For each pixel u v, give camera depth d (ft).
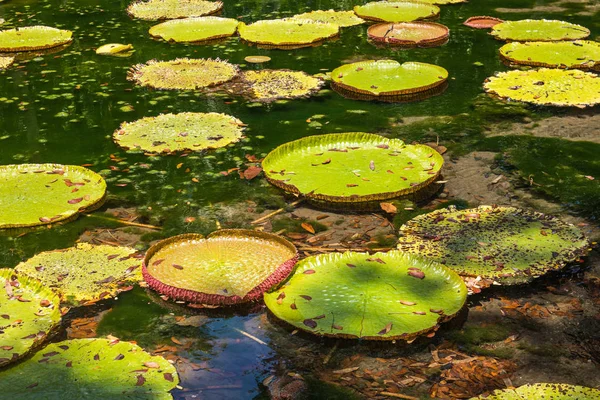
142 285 11.68
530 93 20.04
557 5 30.17
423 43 25.09
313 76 22.03
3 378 9.19
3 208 13.93
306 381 9.55
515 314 10.85
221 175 15.74
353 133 16.35
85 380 9.16
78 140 17.71
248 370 9.80
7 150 17.17
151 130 17.90
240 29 27.09
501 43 25.11
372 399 9.16
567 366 9.73
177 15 29.71
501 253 12.00
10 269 11.57
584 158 16.19
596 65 22.12
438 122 18.43
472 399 8.83
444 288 10.98
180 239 12.44
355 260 11.73
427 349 10.11
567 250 12.07
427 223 13.09
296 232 13.33
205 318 10.98
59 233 13.42
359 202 14.32
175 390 9.41
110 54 24.71
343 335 10.06
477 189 14.84
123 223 13.80
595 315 10.79
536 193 14.64
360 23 28.19
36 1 33.09
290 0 32.81
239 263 11.78
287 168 15.28
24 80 22.30
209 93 20.68
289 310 10.55
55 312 10.50
